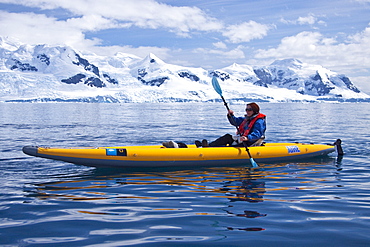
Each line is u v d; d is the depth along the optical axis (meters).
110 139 14.99
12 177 6.98
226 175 7.18
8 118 33.91
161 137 15.86
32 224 4.26
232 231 4.02
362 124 25.08
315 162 8.76
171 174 7.25
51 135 16.75
